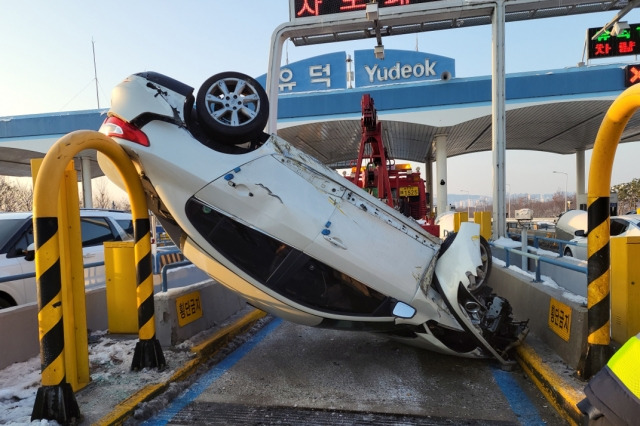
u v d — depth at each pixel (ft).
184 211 13.46
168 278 25.72
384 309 14.28
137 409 12.21
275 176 13.79
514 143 97.30
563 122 74.08
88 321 20.11
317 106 67.87
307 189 14.02
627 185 172.86
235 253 13.67
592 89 61.77
